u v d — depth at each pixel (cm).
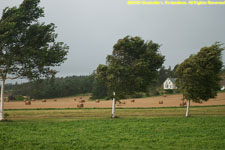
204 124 2238
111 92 3062
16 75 2572
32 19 2659
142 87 3098
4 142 1487
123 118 2891
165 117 2966
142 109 3994
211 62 3066
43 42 2623
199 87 3027
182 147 1411
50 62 2611
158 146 1434
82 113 3434
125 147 1409
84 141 1548
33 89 11662
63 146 1412
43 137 1658
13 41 2414
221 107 4078
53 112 3491
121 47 3028
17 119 2797
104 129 1991
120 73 2959
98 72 3111
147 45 3183
